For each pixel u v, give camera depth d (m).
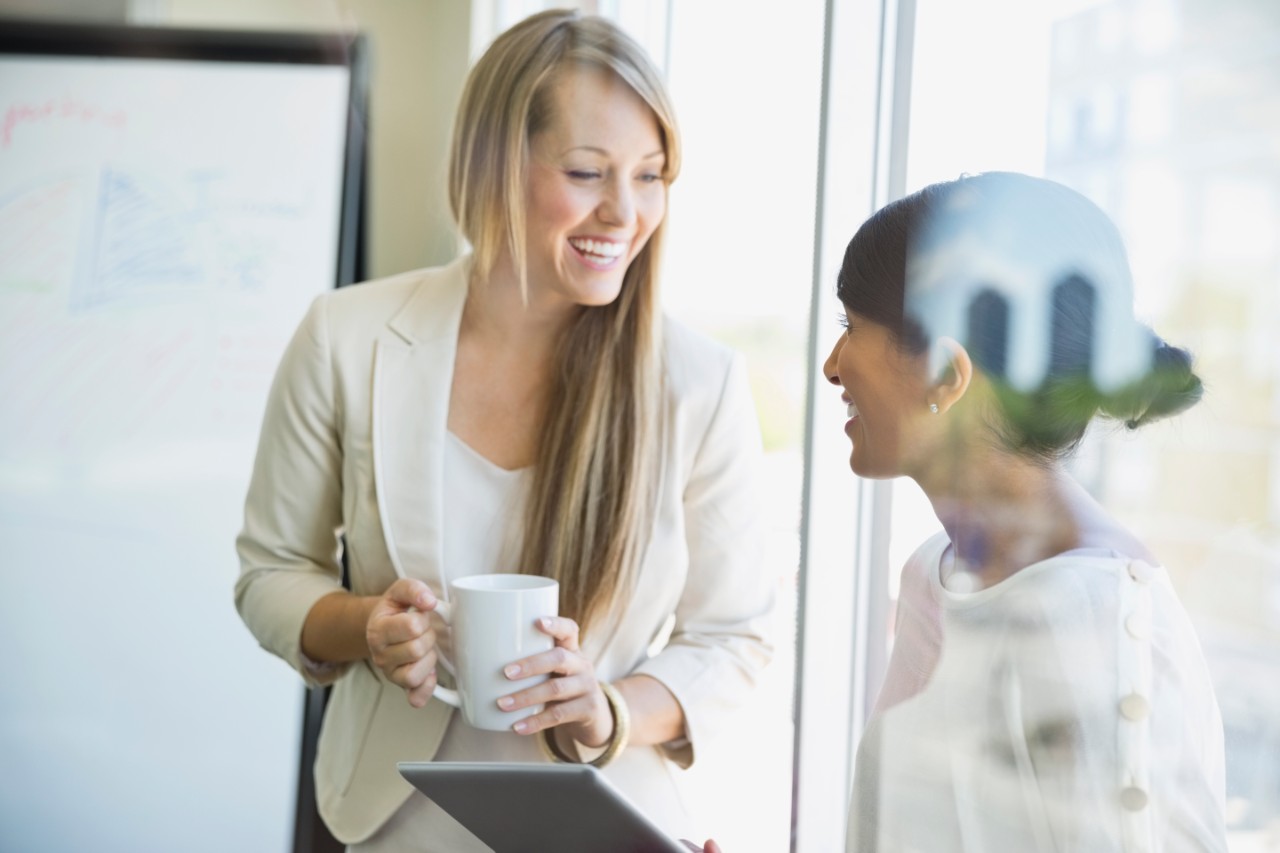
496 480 1.01
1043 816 0.53
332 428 1.04
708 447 1.03
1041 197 0.54
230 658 1.81
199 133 1.88
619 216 0.98
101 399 1.86
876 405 0.62
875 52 0.66
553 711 0.90
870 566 0.68
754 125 1.23
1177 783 0.49
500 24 1.75
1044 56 0.55
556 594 0.90
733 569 1.04
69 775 1.82
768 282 1.20
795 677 0.71
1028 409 0.54
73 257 1.88
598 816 0.66
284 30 1.88
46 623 1.84
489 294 1.02
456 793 0.67
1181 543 0.49
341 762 1.04
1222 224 0.48
